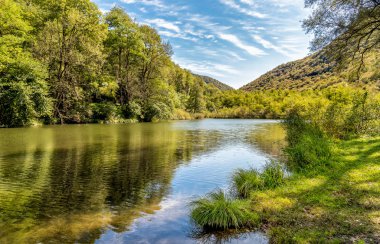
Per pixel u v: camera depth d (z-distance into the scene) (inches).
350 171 407.5
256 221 258.8
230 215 255.1
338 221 247.3
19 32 1312.7
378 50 698.8
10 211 292.4
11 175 434.6
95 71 1692.9
